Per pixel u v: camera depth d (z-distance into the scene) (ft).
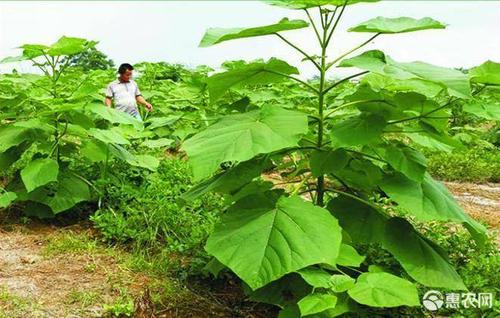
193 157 8.61
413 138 11.40
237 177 10.14
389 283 8.45
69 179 16.35
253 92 20.58
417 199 9.73
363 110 10.37
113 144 17.44
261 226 8.91
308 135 10.71
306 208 9.21
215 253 8.71
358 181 11.16
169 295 11.37
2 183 18.93
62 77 19.34
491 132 37.01
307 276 8.46
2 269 12.57
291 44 9.73
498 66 9.70
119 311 10.55
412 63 9.46
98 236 14.87
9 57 16.52
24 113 18.84
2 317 10.32
